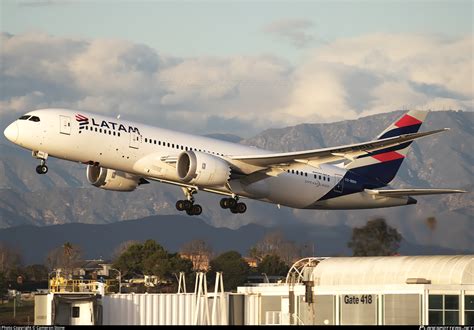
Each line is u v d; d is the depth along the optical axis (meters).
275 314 74.75
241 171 84.56
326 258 77.94
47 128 75.44
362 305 70.38
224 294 75.94
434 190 89.62
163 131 81.69
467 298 68.00
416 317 68.19
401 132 95.69
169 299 77.62
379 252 90.81
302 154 81.31
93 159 77.81
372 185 94.88
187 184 82.19
